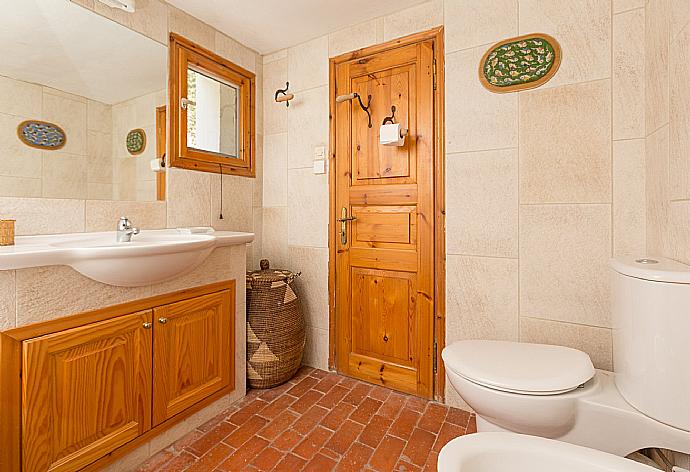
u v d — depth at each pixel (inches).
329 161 96.0
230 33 94.1
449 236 79.4
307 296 101.0
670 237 50.3
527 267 71.3
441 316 81.0
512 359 54.9
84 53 67.2
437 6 79.7
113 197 71.8
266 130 107.3
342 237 94.6
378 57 87.9
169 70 81.4
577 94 66.0
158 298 63.2
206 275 72.9
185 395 68.1
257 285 86.9
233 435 68.7
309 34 95.2
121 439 56.9
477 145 75.6
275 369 85.8
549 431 49.4
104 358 55.1
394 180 86.9
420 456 62.8
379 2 81.0
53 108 63.4
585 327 66.3
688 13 43.9
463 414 76.4
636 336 44.8
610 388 50.4
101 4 69.3
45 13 62.4
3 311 44.7
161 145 80.0
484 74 74.2
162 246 55.3
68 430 50.6
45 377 48.2
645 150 60.7
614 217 63.6
